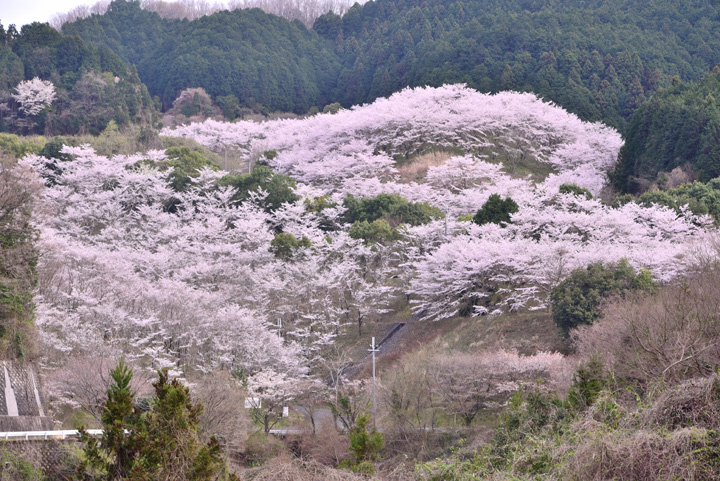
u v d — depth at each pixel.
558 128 92.06
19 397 20.52
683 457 11.01
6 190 25.17
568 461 12.37
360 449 23.95
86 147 75.94
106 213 61.69
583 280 36.69
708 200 58.09
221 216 63.72
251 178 68.94
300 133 103.88
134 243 57.72
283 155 92.31
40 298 33.84
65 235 55.69
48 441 14.39
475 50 126.56
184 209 68.31
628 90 115.69
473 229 49.91
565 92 111.50
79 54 119.69
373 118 88.88
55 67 117.31
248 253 51.97
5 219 25.59
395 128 89.44
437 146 90.69
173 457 12.22
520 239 47.69
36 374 23.48
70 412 28.98
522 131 91.31
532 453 14.30
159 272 50.06
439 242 54.12
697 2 140.88
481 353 36.47
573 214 50.41
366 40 173.50
